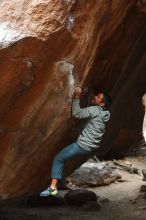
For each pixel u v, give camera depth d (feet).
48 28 17.67
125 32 25.09
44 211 29.91
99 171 39.17
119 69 27.63
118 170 45.37
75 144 21.61
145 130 24.80
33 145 20.72
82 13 18.74
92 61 22.31
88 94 24.29
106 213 29.50
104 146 37.27
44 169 22.79
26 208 30.68
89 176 38.60
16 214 28.68
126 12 23.52
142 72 33.35
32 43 17.49
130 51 27.63
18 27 17.46
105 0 19.86
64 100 20.18
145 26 26.99
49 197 31.58
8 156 19.99
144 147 55.26
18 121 19.54
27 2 17.93
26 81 18.52
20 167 20.99
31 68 18.28
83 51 19.99
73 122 22.17
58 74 19.24
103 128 21.93
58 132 21.42
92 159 45.37
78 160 27.50
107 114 22.04
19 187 21.99
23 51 17.56
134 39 26.89
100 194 35.86
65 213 29.43
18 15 17.72
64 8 17.99
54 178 21.43
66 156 21.54
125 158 50.65
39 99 19.45
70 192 32.24
